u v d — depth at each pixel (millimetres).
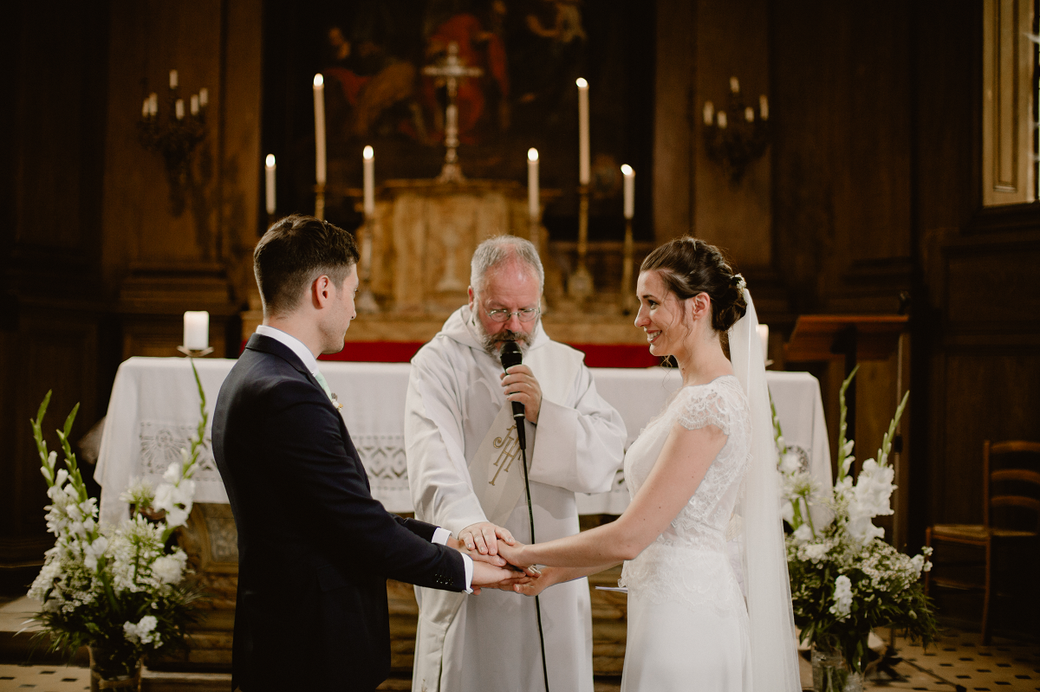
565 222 6492
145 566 2650
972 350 5016
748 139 6074
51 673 3391
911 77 5469
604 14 6562
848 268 5906
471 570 1748
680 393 1790
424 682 2133
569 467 2113
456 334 2273
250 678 1602
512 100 6531
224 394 1668
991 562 4094
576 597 2191
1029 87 5066
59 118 5578
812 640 2789
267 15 6336
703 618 1688
